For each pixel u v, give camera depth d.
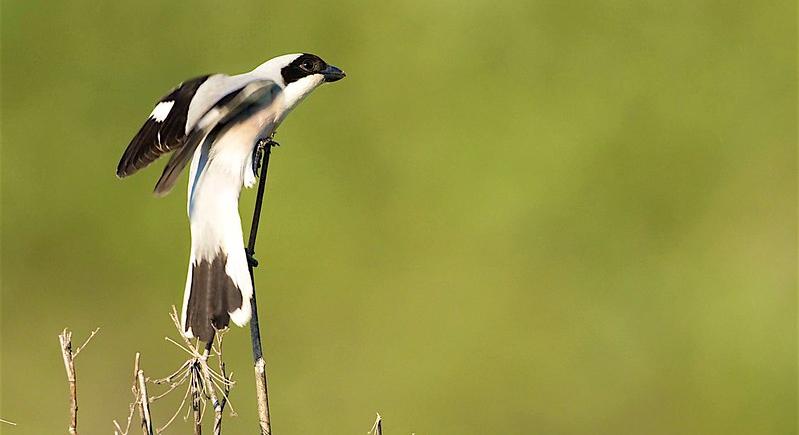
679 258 14.45
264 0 15.99
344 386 12.82
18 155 14.95
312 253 13.99
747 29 16.12
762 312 13.91
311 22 15.88
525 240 14.24
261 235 14.05
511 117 15.23
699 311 13.95
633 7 15.88
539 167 14.76
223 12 15.99
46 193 14.73
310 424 12.27
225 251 5.84
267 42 15.89
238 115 6.19
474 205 14.46
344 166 14.77
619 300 13.98
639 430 13.14
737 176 15.23
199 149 6.13
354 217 14.38
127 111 15.50
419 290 13.74
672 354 13.66
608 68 15.71
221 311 5.70
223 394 5.28
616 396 13.27
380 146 14.92
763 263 14.43
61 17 15.74
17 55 15.49
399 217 14.35
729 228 14.82
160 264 14.08
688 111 15.52
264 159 6.11
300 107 14.95
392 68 15.52
